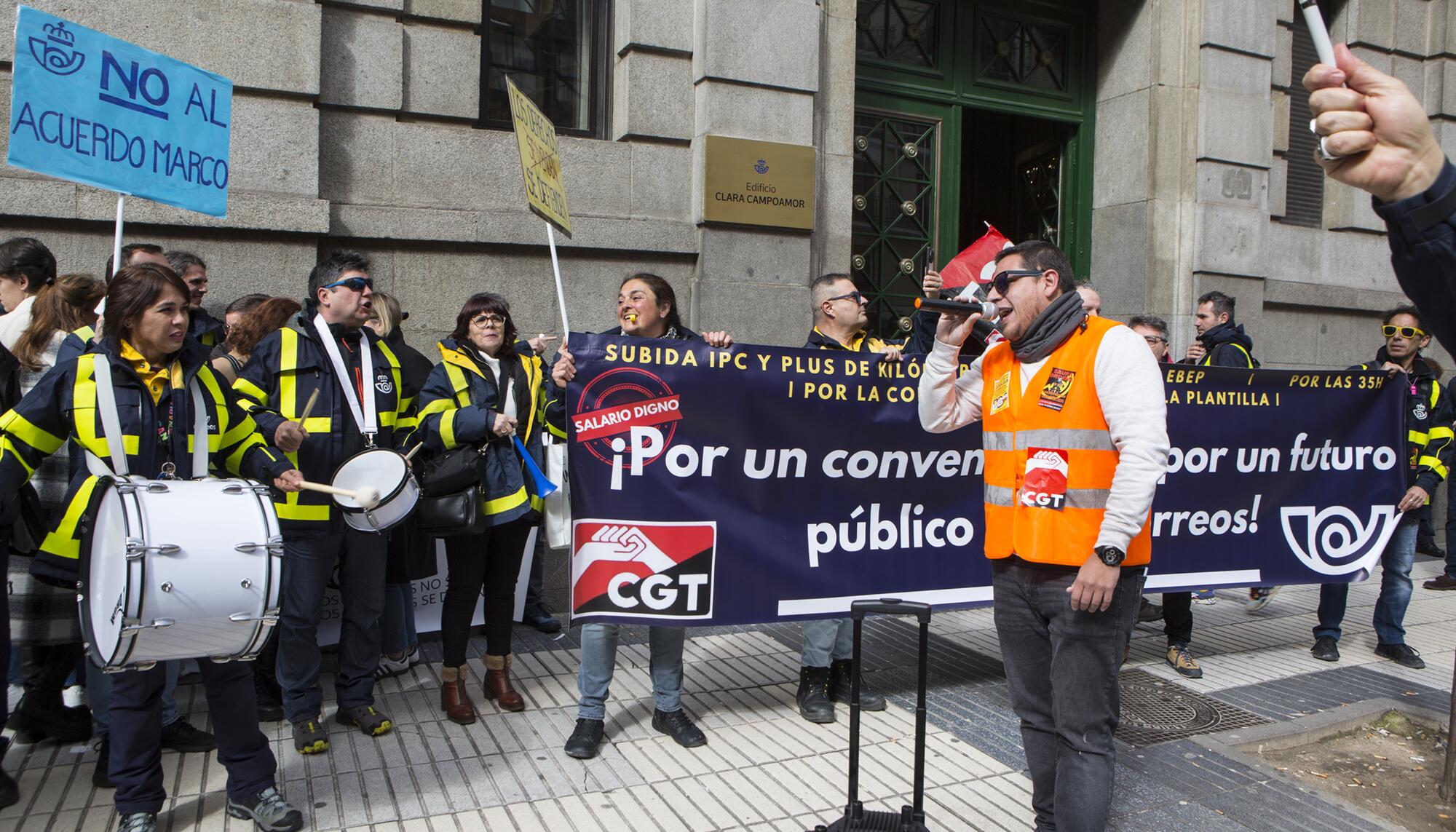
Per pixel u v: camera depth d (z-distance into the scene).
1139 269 8.39
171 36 5.08
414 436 4.13
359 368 4.00
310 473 3.76
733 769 3.68
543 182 4.16
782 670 4.89
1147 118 8.33
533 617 5.48
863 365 4.22
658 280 4.21
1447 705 4.53
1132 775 3.70
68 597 3.57
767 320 6.60
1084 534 2.73
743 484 4.03
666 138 6.47
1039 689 2.96
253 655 2.87
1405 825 3.50
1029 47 8.53
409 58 5.85
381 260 5.75
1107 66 8.70
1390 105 1.08
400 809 3.30
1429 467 5.17
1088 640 2.72
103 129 3.83
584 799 3.40
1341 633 5.79
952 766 3.75
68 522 3.04
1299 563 5.04
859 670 2.71
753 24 6.46
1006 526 2.90
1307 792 3.59
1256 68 8.53
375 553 3.91
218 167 4.32
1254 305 8.66
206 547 2.67
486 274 6.01
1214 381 4.84
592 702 3.82
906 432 4.29
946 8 8.09
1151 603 6.32
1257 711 4.43
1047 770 2.95
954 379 3.25
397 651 4.60
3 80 4.80
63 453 3.55
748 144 6.47
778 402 4.06
